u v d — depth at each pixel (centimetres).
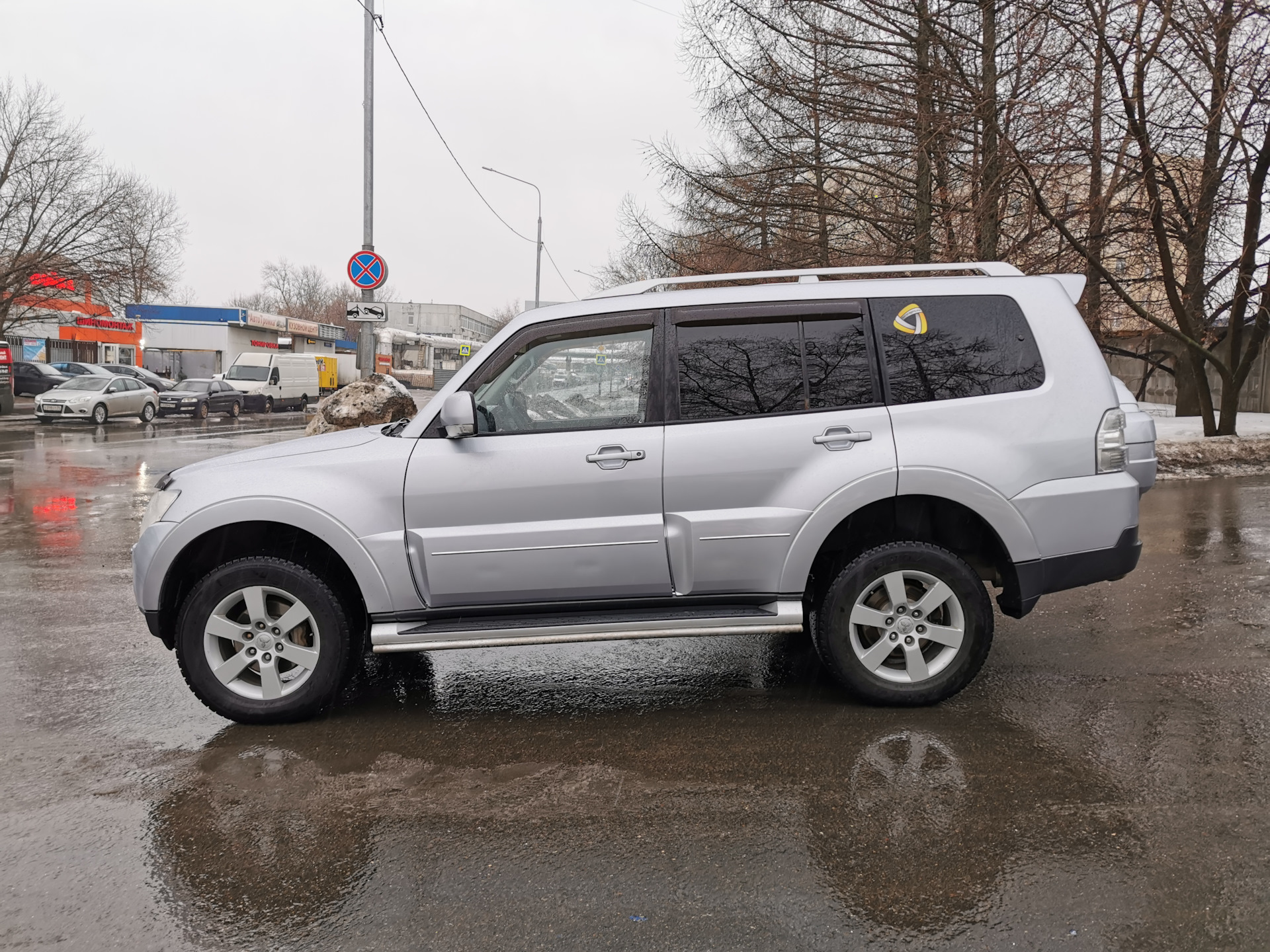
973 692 434
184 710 427
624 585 407
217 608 398
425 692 454
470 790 339
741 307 415
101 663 500
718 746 376
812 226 1479
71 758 371
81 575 721
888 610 409
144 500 1130
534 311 419
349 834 305
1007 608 427
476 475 399
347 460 403
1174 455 1287
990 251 1266
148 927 254
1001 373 414
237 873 281
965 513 416
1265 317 1363
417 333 5903
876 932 246
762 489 403
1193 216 1316
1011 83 1212
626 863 284
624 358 412
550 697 443
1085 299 1480
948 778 340
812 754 365
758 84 1382
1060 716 402
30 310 3428
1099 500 410
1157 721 393
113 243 3175
